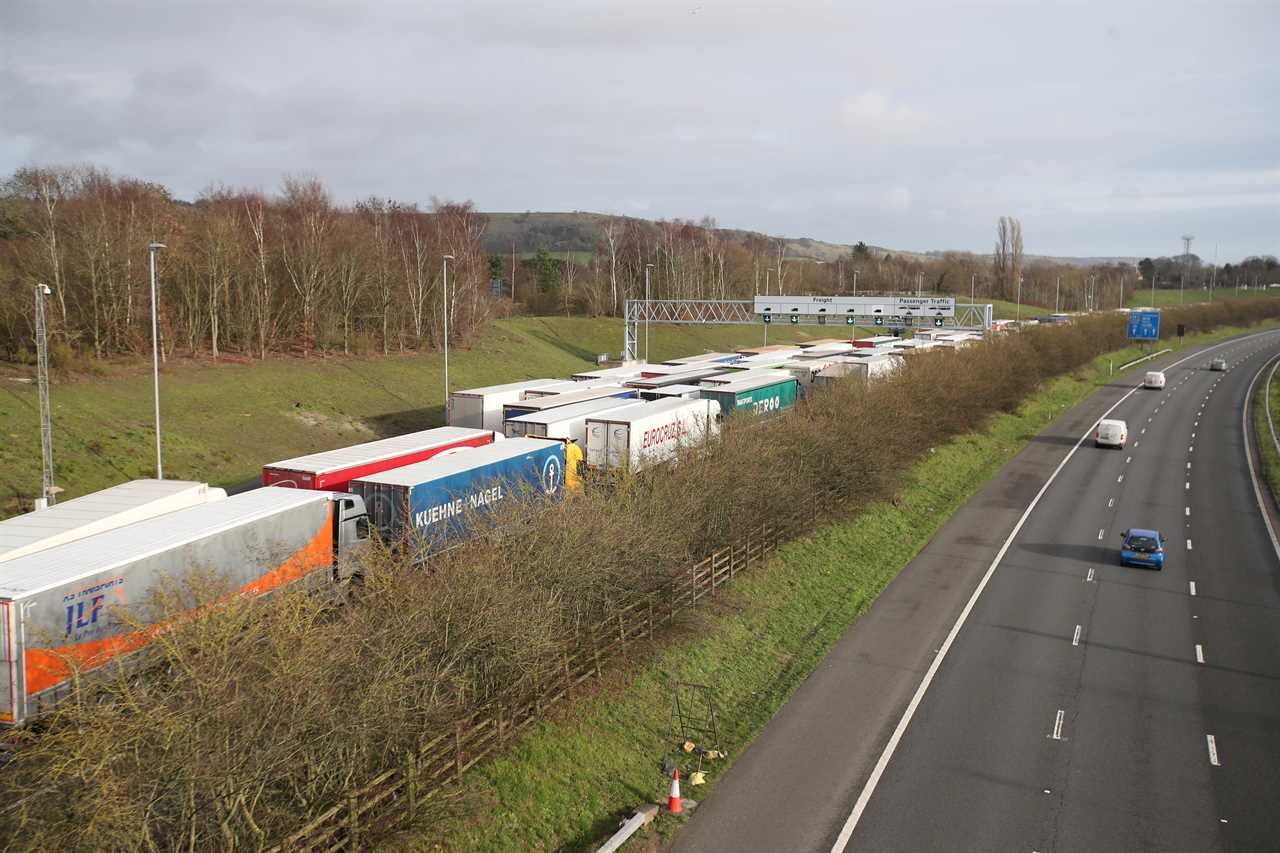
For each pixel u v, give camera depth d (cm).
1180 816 1920
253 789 1466
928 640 2920
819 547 3822
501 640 1984
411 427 6272
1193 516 4678
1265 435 7231
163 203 7162
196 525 2267
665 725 2277
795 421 4278
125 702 1428
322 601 2048
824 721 2345
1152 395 9656
